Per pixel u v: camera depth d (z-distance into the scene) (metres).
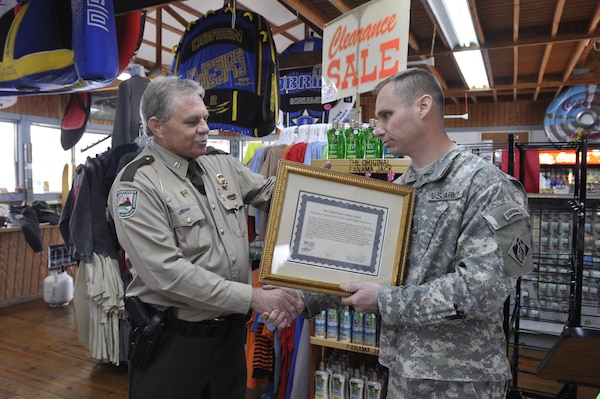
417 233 1.30
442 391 1.23
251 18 2.79
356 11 2.27
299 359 2.38
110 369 3.48
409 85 1.28
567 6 4.53
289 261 1.30
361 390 2.26
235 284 1.45
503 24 4.92
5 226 5.18
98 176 3.30
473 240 1.17
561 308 3.76
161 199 1.47
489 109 9.38
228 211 1.61
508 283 1.14
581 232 2.63
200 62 2.90
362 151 2.24
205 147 1.57
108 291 3.27
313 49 4.64
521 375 3.43
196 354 1.53
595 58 6.66
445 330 1.23
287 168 1.31
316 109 4.58
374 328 2.21
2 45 2.62
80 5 2.36
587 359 1.50
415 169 1.38
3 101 4.45
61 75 2.62
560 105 7.17
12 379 3.29
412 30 5.10
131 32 3.08
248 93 2.79
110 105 8.43
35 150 7.57
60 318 4.68
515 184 1.26
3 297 5.09
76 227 3.25
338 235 1.32
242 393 1.72
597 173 4.05
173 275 1.40
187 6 5.24
